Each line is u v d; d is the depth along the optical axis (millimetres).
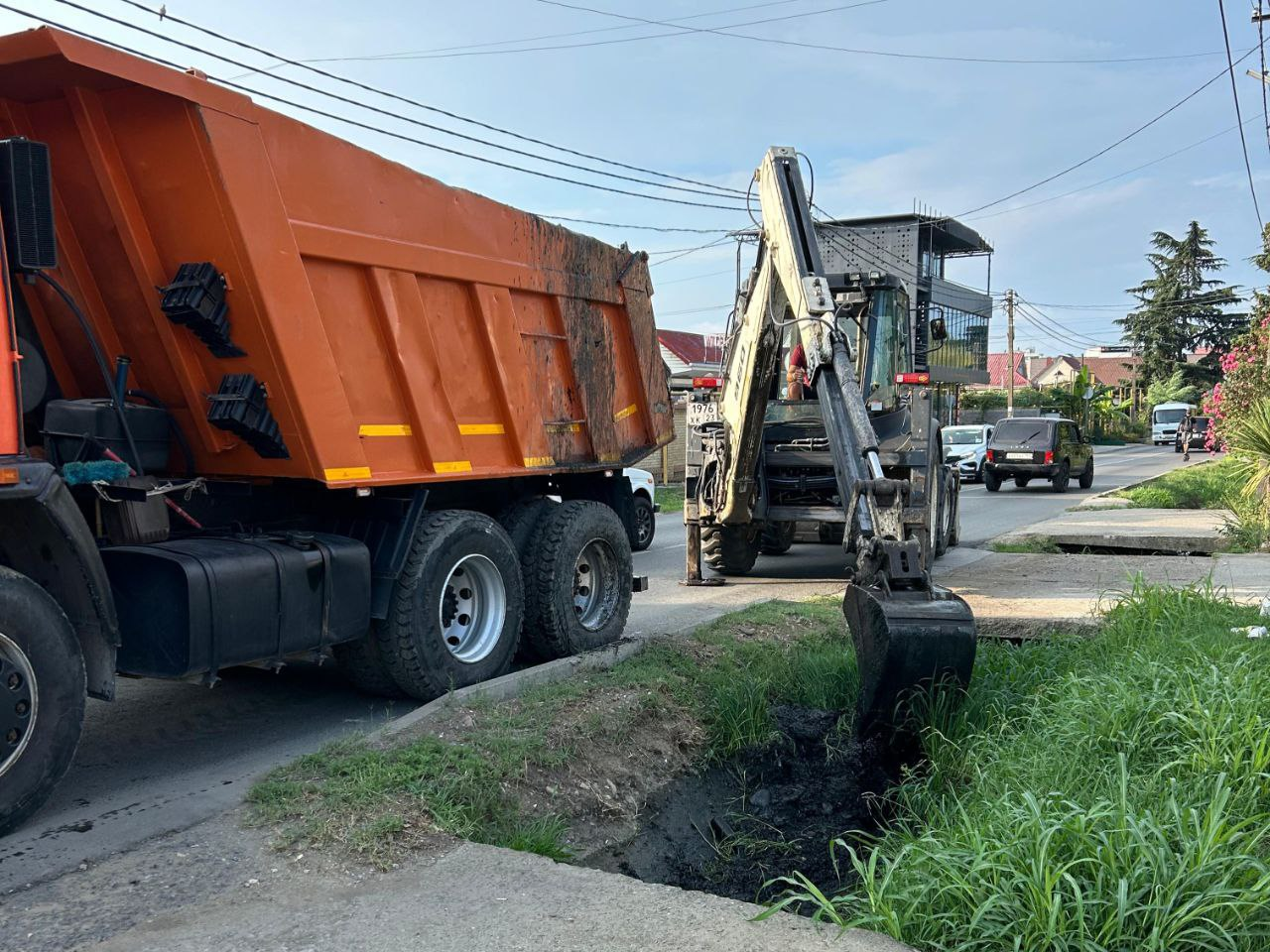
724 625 8117
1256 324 17766
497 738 5203
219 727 6039
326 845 4023
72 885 3742
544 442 7363
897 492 5934
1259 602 8422
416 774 4602
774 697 7066
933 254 56125
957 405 59094
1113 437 74812
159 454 5383
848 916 3520
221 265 5160
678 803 5621
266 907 3553
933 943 3209
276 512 6148
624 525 8398
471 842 4152
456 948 3244
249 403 5312
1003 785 4555
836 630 8484
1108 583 10180
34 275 4559
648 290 8555
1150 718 4711
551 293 7344
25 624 4176
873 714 5672
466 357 6676
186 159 4969
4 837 4254
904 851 3645
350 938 3322
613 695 6156
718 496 11258
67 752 4363
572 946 3242
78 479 4805
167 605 4801
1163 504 19688
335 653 6230
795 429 11734
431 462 6352
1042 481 33719
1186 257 79625
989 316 65188
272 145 5246
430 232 6281
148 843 4117
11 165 4238
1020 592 9641
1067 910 3168
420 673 6109
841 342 6930
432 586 6156
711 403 11680
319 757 4781
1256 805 3959
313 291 5566
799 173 8344
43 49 4422
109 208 5125
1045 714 5418
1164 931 3055
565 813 5027
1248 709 4449
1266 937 3059
